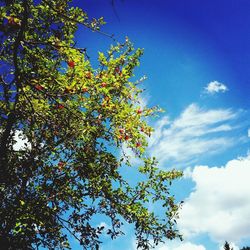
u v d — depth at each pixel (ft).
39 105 26.17
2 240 22.00
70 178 30.19
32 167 24.41
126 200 37.83
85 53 19.44
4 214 22.35
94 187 33.19
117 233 33.09
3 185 22.89
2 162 22.13
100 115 29.78
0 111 23.31
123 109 33.81
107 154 32.12
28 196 24.72
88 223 28.37
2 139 22.59
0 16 19.94
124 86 35.50
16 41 20.22
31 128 25.29
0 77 22.31
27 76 21.94
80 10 29.53
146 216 37.50
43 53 23.45
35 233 24.38
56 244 27.66
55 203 28.43
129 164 35.50
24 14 19.89
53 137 27.58
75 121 26.30
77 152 31.07
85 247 28.07
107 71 35.55
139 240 36.60
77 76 27.35
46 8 28.45
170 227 38.04
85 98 30.45
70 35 28.60
